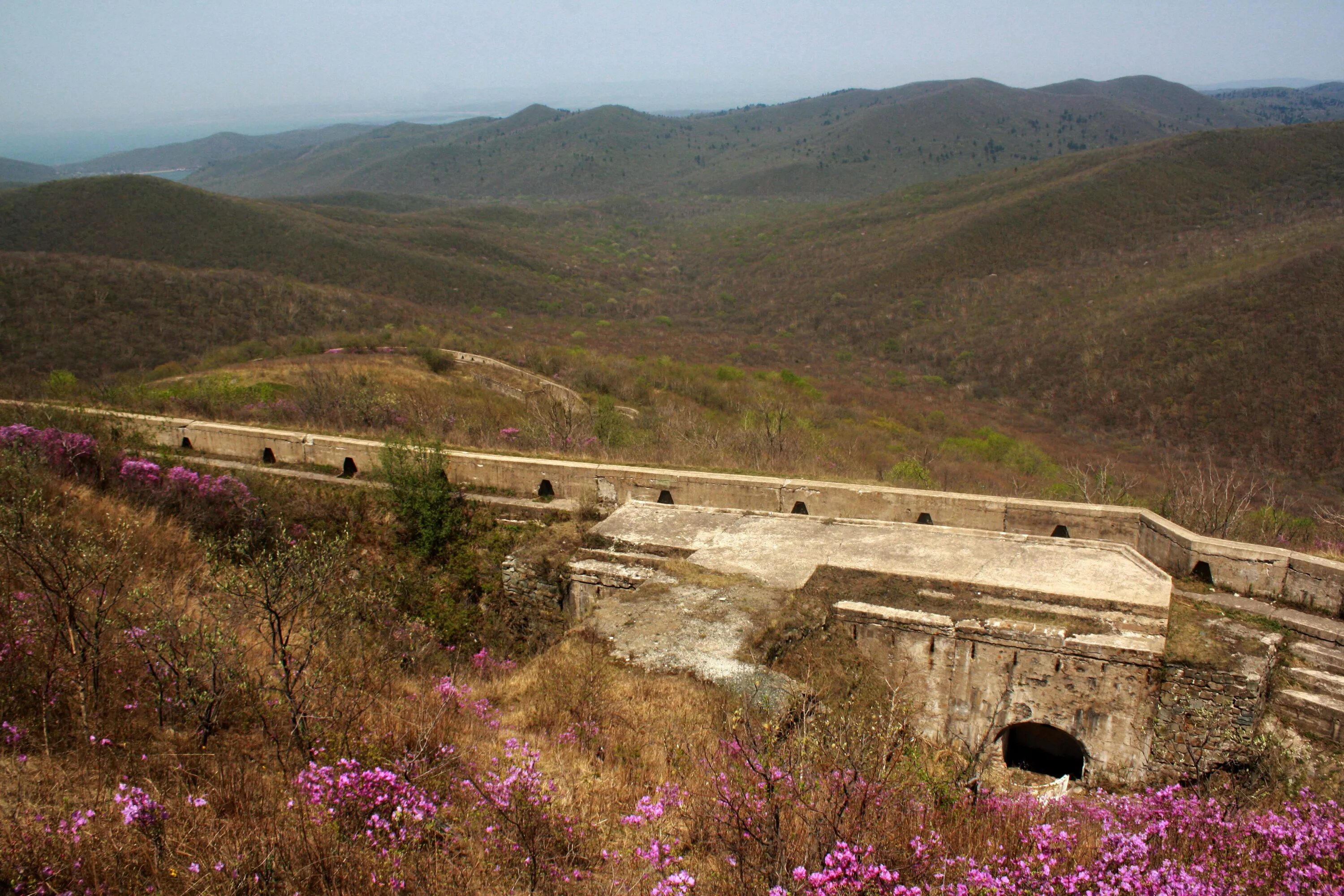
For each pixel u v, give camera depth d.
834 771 4.89
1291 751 6.75
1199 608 8.15
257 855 4.02
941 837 4.46
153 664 5.69
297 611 7.00
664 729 6.16
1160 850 4.46
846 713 6.51
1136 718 6.98
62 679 5.46
